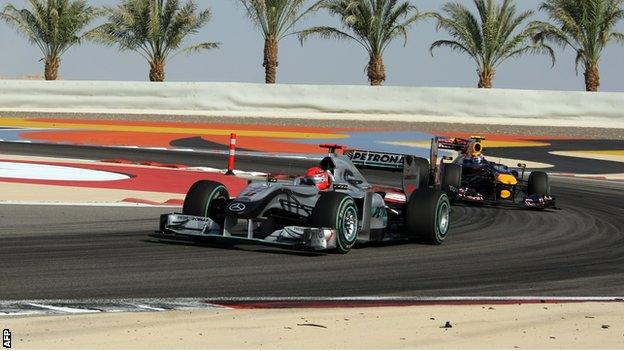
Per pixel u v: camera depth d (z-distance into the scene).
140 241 34.94
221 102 119.50
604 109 110.81
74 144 84.19
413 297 26.69
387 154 38.69
